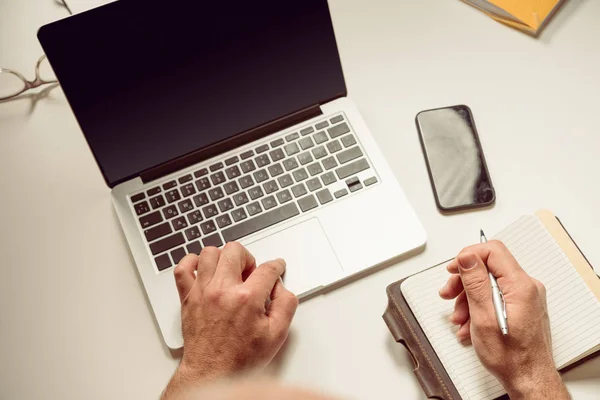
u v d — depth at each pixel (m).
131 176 0.78
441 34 0.89
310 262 0.73
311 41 0.75
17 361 0.73
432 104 0.84
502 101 0.83
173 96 0.74
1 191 0.83
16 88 0.90
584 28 0.87
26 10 0.96
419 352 0.67
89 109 0.71
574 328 0.65
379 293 0.72
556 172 0.78
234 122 0.78
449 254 0.74
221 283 0.65
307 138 0.79
